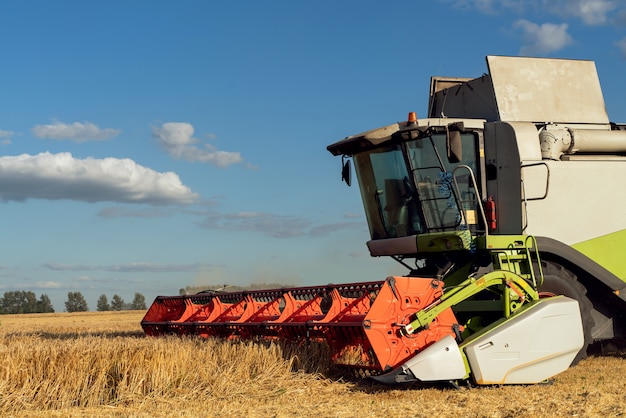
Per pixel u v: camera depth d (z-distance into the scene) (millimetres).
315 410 6223
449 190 9328
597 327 10062
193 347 7934
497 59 10352
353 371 7980
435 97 11492
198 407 6500
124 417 5996
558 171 9492
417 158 9445
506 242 8656
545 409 6121
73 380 6930
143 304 73750
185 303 11094
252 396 7043
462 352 7301
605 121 10719
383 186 9938
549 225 9375
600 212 9766
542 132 9859
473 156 9586
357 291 8258
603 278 9602
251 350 7855
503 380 7422
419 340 7305
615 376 8398
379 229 10148
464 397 6793
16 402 6566
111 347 7500
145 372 7156
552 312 7801
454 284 9258
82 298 89812
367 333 7070
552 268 9234
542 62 10586
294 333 8438
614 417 5734
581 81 10758
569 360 7938
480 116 10562
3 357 7004
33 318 36406
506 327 7523
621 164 10031
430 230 9430
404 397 6883
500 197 9461
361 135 9523
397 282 7281
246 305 9836
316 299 8695
